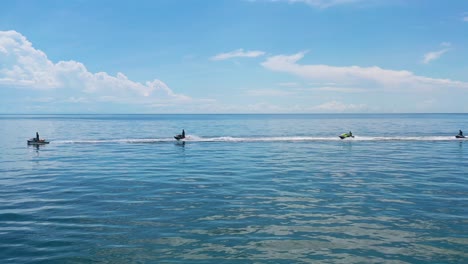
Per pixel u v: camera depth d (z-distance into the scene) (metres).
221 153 39.41
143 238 13.17
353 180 23.58
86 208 16.98
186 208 16.95
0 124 132.88
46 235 13.51
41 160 33.91
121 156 36.91
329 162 32.16
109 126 113.62
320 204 17.53
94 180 23.83
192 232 13.77
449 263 11.07
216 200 18.39
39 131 85.31
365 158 34.94
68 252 11.99
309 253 11.80
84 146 47.69
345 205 17.34
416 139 56.44
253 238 13.11
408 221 14.91
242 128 97.12
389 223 14.67
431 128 93.19
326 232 13.68
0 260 11.40
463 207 16.95
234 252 11.91
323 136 65.25
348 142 52.78
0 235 13.51
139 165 30.59
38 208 17.02
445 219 15.16
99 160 33.84
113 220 15.22
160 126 112.12
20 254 11.85
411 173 26.19
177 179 24.11
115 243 12.72
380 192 20.05
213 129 92.12
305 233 13.58
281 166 29.80
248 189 20.94
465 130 82.94
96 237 13.28
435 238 13.05
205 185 22.09
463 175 25.31
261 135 68.50
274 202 17.95
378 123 132.00
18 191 20.56
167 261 11.29
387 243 12.59
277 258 11.45
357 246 12.36
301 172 26.77
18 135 71.50
